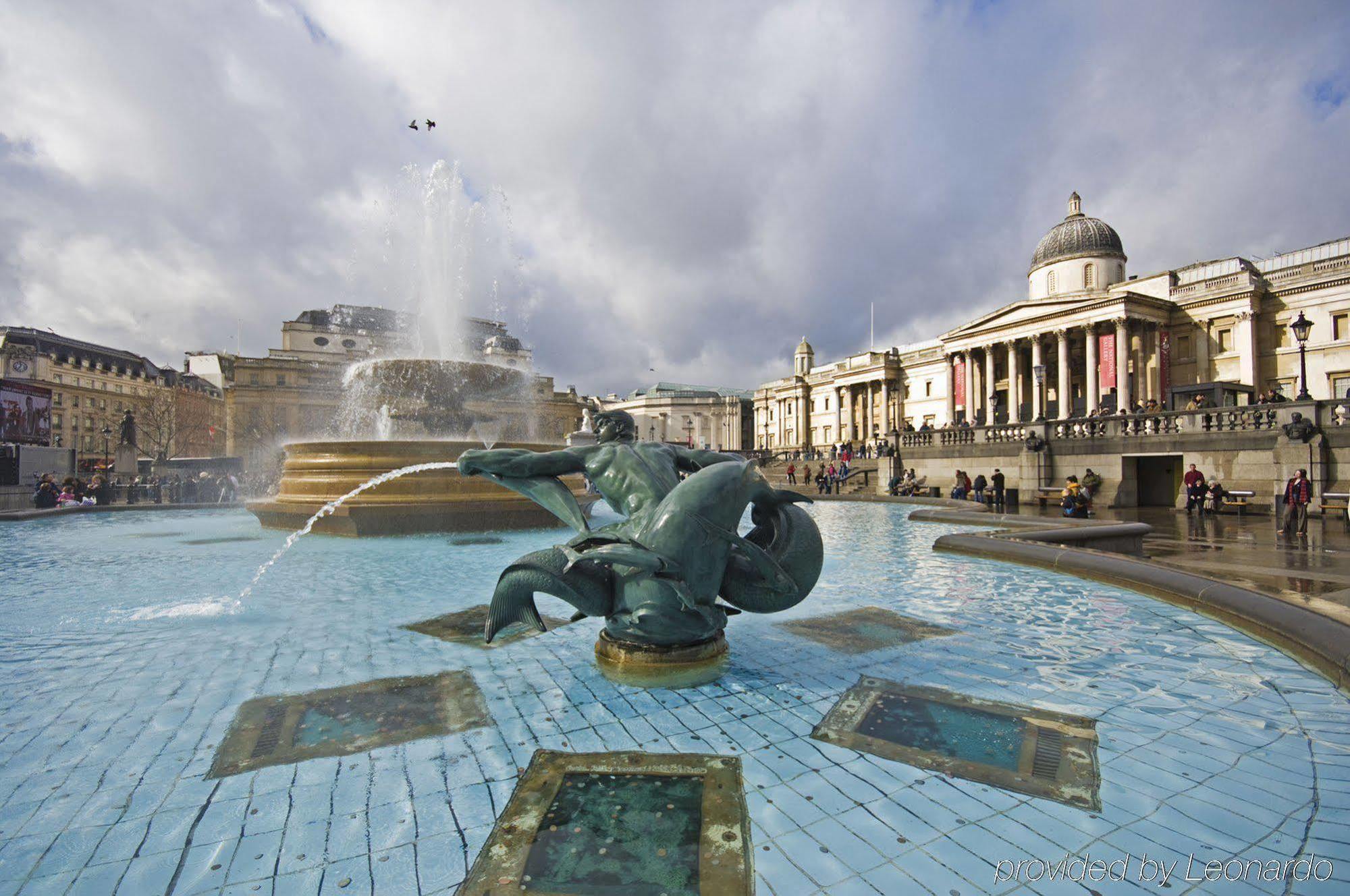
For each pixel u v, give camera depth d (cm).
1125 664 368
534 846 193
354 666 369
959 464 2634
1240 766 246
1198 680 342
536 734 277
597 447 387
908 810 216
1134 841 198
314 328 6256
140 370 7944
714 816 210
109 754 258
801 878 179
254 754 258
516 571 325
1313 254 4084
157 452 5584
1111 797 224
